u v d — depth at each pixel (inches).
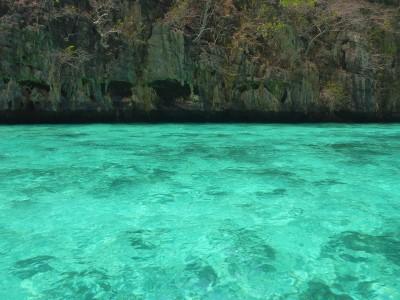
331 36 1237.7
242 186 409.4
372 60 1222.9
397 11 1353.3
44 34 936.9
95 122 1024.2
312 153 603.2
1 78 914.7
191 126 983.0
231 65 1103.0
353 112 1207.6
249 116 1137.4
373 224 305.0
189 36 1072.2
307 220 312.0
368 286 215.3
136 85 1031.0
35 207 334.6
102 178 431.2
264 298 203.2
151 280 220.4
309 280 221.3
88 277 222.7
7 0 930.1
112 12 1029.2
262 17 1176.8
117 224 301.0
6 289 209.2
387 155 590.6
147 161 524.4
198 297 204.2
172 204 349.7
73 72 958.4
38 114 968.3
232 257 248.4
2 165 481.4
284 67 1148.5
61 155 551.2
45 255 248.4
